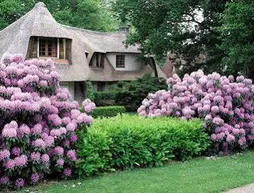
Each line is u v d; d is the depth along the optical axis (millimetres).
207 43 26547
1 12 34094
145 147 8445
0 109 6371
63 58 26297
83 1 41281
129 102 26406
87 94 26984
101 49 32469
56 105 7387
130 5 26656
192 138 9539
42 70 7508
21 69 7230
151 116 10859
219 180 7293
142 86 26312
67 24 37594
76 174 7383
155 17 26594
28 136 6512
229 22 14773
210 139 9906
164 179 7367
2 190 6539
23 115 6766
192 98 10648
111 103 27562
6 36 26312
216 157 9742
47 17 25906
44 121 7105
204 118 10273
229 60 15773
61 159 6980
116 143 8016
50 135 6953
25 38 24609
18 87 7086
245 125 10719
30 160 6621
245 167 8469
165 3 24672
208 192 6531
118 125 8539
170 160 9109
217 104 10156
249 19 14258
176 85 10992
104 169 7809
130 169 8156
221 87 10438
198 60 29172
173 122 9656
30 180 6844
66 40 26203
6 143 6297
